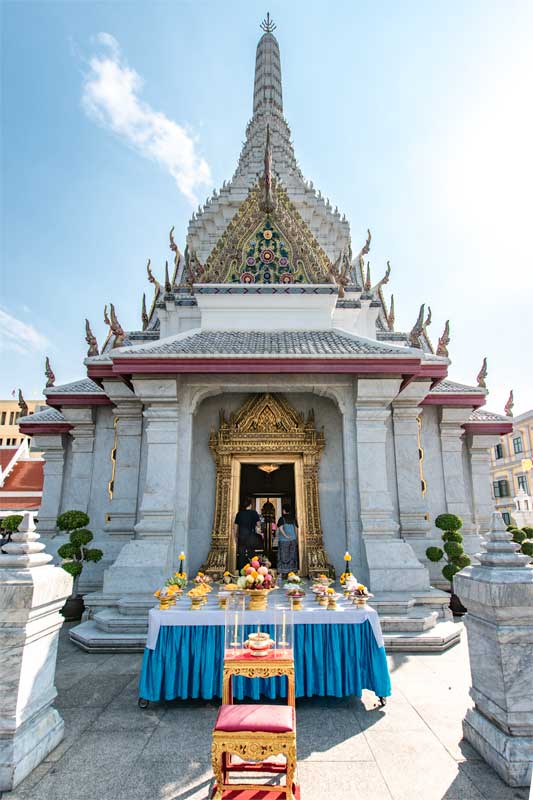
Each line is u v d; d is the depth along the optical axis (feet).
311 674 20.01
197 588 21.88
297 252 45.19
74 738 16.93
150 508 32.71
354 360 33.60
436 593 30.96
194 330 41.27
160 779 14.39
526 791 13.55
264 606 21.38
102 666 24.79
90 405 42.88
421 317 43.42
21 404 50.37
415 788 13.84
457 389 43.60
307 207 74.79
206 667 19.89
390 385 34.63
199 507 37.63
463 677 22.88
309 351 34.63
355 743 16.53
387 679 19.89
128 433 40.06
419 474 38.96
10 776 13.82
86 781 14.26
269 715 13.51
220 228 74.38
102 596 30.37
